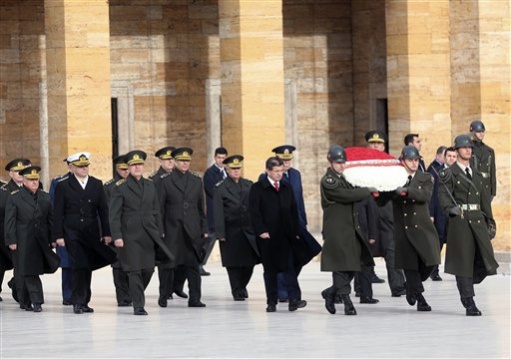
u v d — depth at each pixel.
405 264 34.44
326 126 59.78
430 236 34.28
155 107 58.03
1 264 38.78
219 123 58.59
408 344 28.97
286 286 36.56
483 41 47.06
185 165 37.34
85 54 50.03
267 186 35.16
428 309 34.50
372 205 37.66
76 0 49.91
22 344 30.44
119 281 37.62
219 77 58.53
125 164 37.72
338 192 33.66
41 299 36.84
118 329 32.50
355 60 59.56
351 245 33.78
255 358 27.52
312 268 47.69
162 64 58.03
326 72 59.72
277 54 51.66
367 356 27.44
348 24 59.78
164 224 37.00
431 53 53.62
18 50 56.56
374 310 34.97
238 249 38.38
